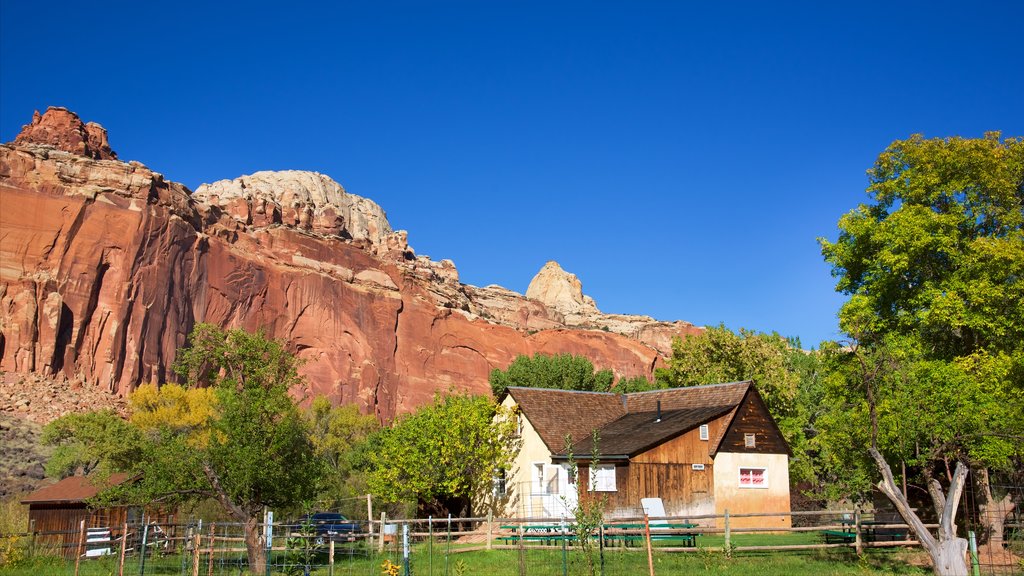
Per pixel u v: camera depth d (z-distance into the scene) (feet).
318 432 264.11
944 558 50.88
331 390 414.21
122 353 333.21
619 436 116.78
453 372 471.62
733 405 119.03
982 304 86.63
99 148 395.75
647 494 109.40
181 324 361.92
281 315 412.98
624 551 83.10
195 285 374.22
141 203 353.10
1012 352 85.40
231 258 393.70
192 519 116.16
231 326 387.75
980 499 83.71
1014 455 73.00
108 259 341.21
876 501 118.62
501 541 97.76
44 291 321.32
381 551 86.33
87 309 330.54
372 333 443.32
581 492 108.99
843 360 75.10
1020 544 80.79
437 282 528.63
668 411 125.59
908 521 54.90
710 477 114.83
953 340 95.55
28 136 371.97
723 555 77.36
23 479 214.07
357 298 443.32
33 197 330.34
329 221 485.97
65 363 320.91
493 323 505.66
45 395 298.35
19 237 323.98
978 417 62.90
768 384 161.38
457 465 110.42
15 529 105.50
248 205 451.12
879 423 65.87
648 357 540.11
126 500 88.53
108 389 324.60
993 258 86.48
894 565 71.61
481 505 122.21
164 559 91.30
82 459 175.42
